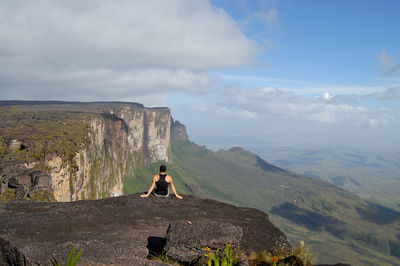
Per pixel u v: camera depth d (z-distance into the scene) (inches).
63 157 3326.8
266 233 385.7
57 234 286.2
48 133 3863.2
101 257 240.7
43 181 2559.1
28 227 299.6
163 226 355.9
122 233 313.9
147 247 283.1
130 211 402.3
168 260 256.8
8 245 248.8
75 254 239.3
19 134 3506.4
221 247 267.9
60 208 385.4
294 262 299.6
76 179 3688.5
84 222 337.4
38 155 3004.4
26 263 223.8
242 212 461.1
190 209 439.5
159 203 453.1
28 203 407.5
